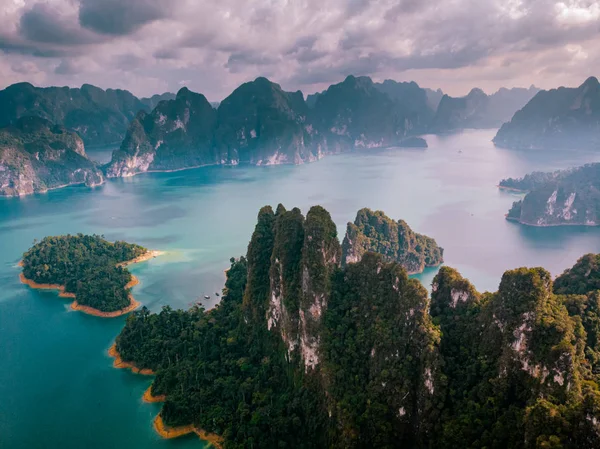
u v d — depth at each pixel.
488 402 73.25
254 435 88.56
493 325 79.88
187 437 96.38
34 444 95.81
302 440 88.81
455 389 78.31
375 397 82.56
